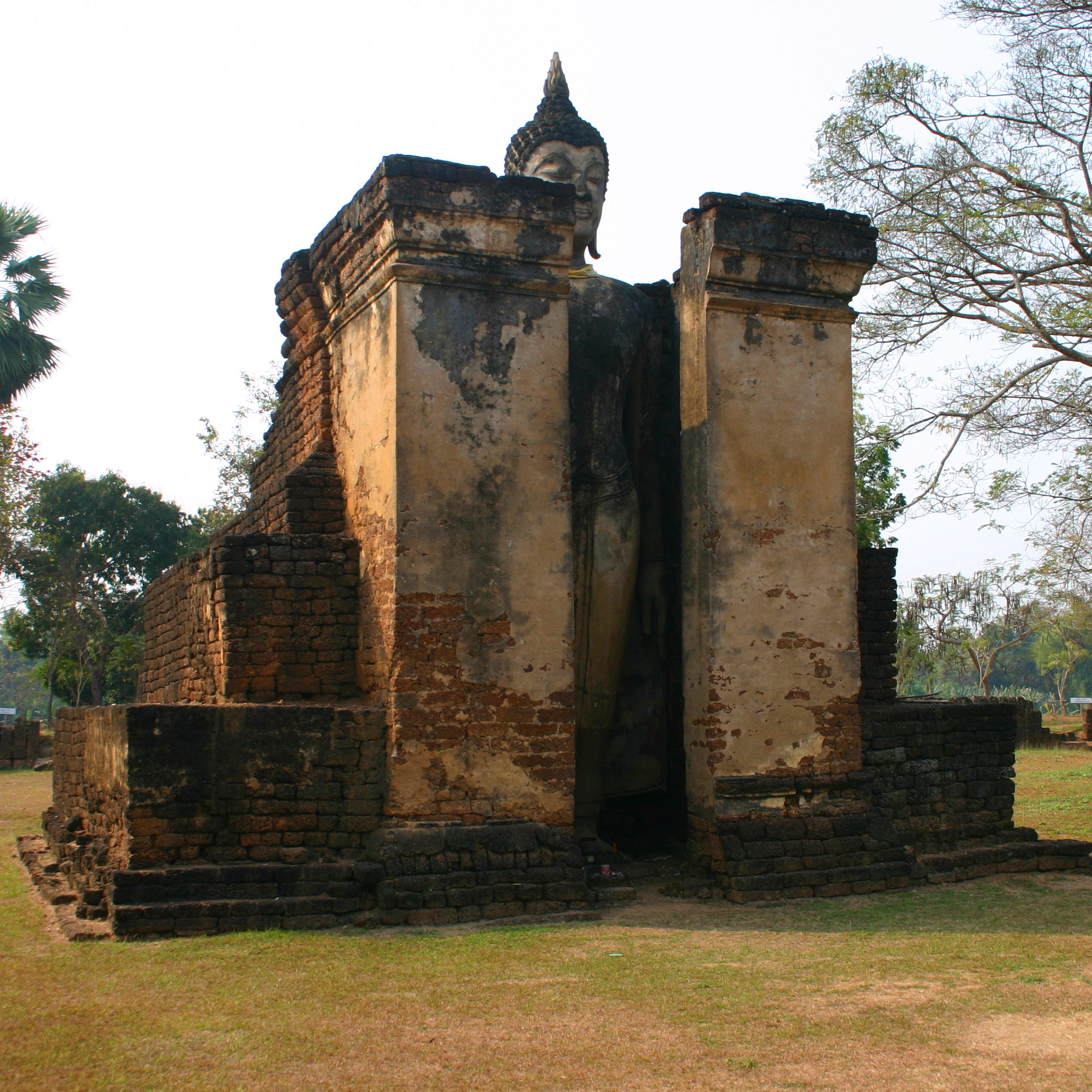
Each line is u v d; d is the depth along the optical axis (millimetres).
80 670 35625
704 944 6352
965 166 13539
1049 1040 4656
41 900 7562
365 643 7863
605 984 5469
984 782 9031
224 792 6941
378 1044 4617
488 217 7688
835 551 8438
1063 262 13422
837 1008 5094
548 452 7754
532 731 7484
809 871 7910
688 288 8547
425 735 7250
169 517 39719
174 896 6645
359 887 6938
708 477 8117
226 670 7809
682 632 8438
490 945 6281
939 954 6098
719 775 7918
